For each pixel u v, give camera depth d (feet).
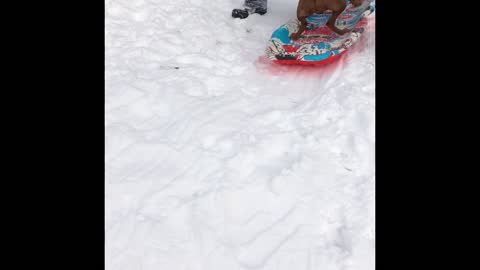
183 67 12.27
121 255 6.38
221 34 14.44
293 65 12.60
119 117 9.77
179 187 7.77
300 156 8.50
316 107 10.06
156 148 8.82
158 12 14.96
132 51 12.64
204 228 6.87
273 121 9.81
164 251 6.47
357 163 8.09
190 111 10.16
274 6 17.54
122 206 7.30
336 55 11.64
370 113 9.06
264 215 7.12
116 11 14.66
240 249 6.50
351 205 7.14
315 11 11.55
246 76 12.16
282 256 6.35
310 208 7.20
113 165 8.26
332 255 6.27
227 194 7.55
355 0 12.28
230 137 9.16
